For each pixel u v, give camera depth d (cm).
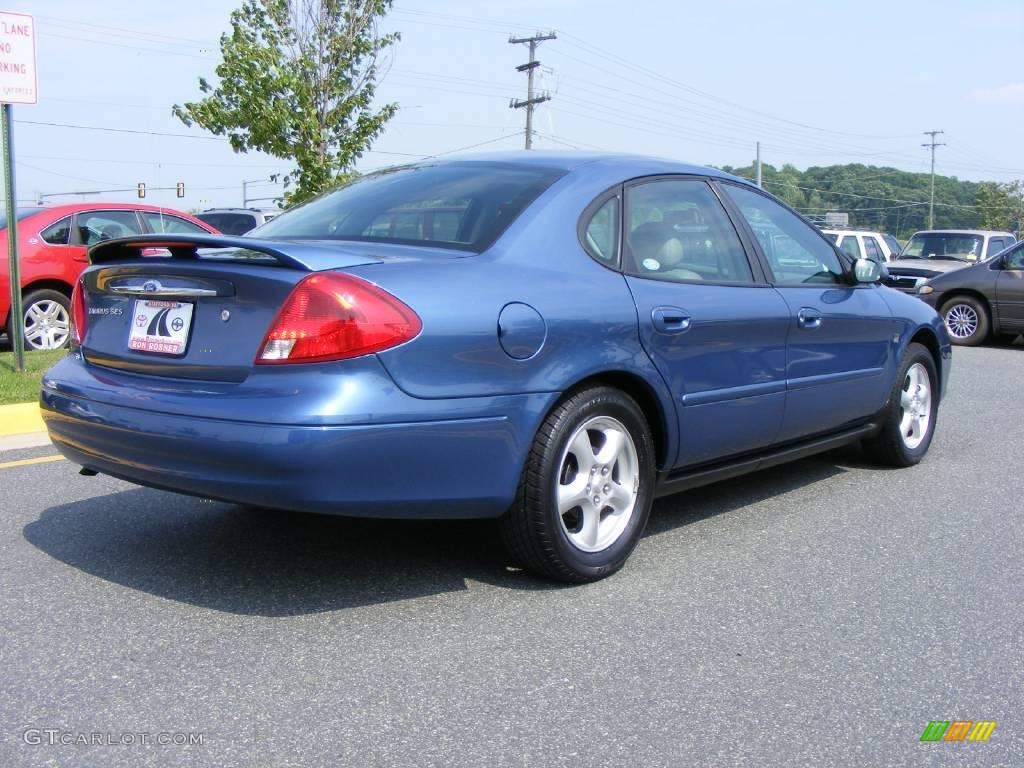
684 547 451
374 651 332
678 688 311
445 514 354
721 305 438
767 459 490
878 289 577
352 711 291
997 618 374
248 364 335
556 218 395
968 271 1469
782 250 502
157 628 347
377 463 329
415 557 423
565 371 369
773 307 468
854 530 482
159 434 340
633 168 440
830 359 513
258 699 298
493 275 362
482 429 348
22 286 1030
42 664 318
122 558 417
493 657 329
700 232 455
